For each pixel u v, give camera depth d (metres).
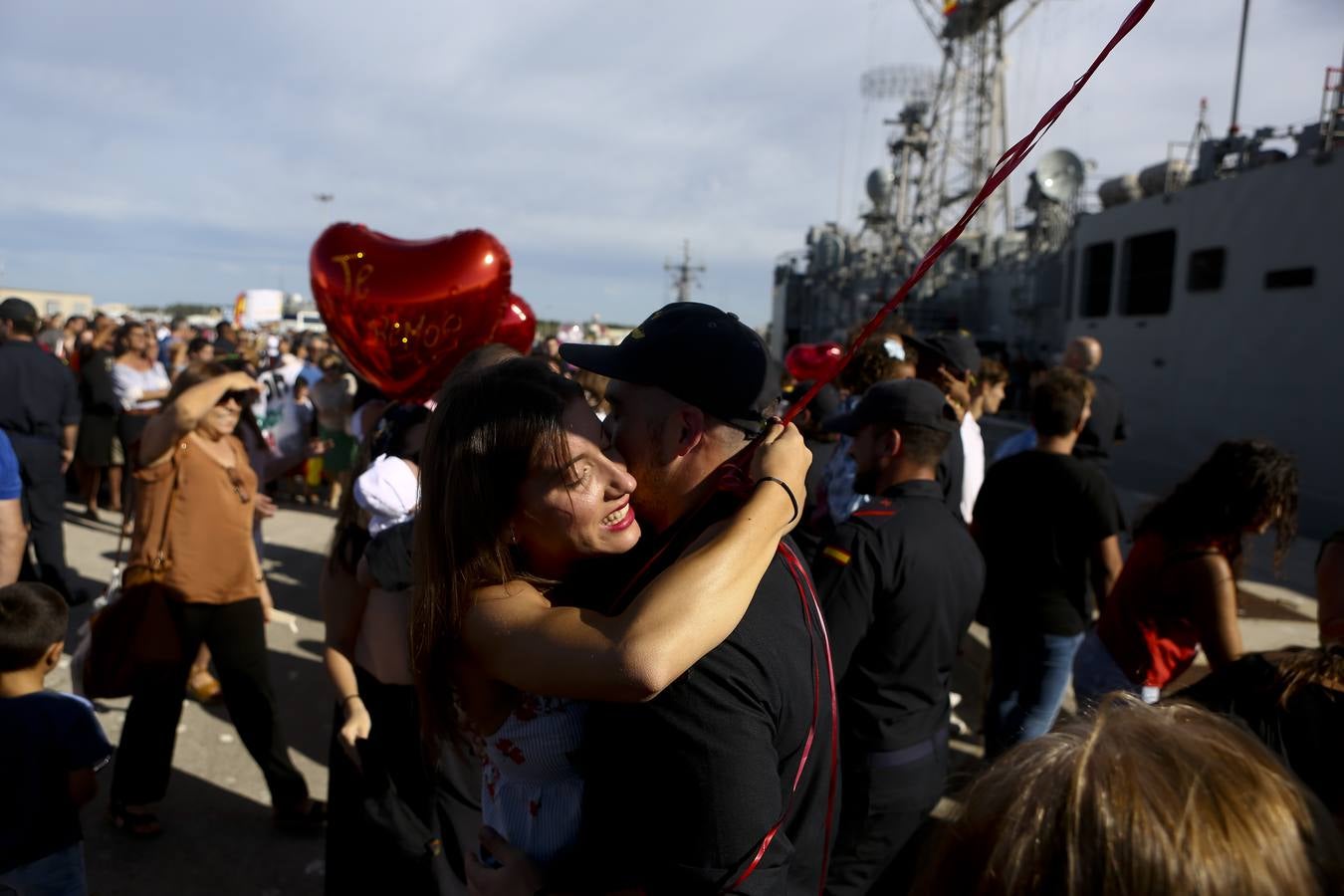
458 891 2.25
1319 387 8.74
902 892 2.38
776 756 1.14
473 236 2.96
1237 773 0.72
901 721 2.33
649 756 1.11
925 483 2.49
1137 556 2.79
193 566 3.22
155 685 3.30
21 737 2.27
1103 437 5.78
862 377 3.91
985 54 20.16
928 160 21.84
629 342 1.34
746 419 1.32
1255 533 2.59
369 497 2.33
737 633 1.13
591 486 1.19
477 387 1.23
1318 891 0.69
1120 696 0.84
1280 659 1.68
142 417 8.05
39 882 2.30
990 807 0.79
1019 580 3.32
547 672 1.08
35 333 5.91
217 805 3.66
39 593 2.34
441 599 1.22
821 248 24.20
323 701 4.71
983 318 18.39
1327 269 8.70
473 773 2.21
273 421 7.05
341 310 2.95
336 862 2.52
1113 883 0.68
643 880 1.13
